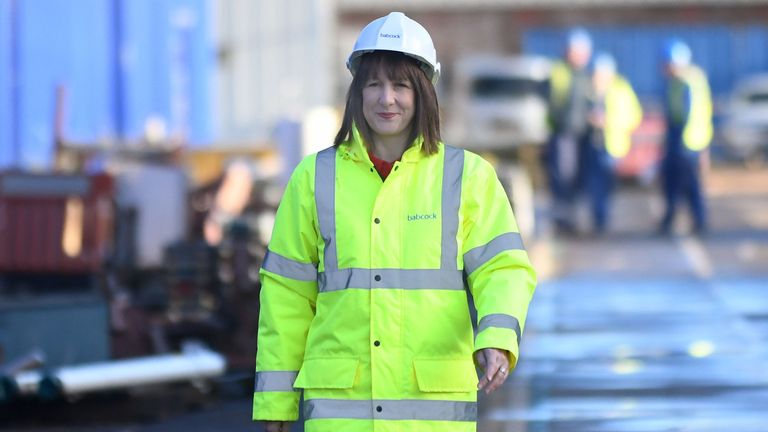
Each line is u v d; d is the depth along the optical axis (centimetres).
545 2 8619
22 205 2630
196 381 2119
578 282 3334
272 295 1071
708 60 8631
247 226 2450
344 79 6512
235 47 4753
